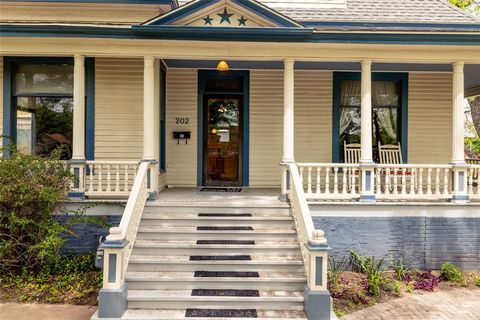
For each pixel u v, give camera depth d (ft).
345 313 17.38
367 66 23.24
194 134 29.84
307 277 16.72
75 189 22.41
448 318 16.96
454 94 23.49
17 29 21.85
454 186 22.88
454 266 22.27
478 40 22.58
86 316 16.33
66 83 25.93
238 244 19.35
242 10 22.59
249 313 15.96
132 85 26.43
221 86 30.01
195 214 21.61
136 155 26.50
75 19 26.68
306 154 29.78
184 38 22.34
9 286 18.99
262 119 29.96
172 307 16.25
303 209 18.86
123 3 26.08
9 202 19.62
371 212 22.53
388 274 21.79
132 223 18.65
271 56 23.11
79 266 20.94
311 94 29.71
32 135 26.14
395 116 30.01
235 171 30.35
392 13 28.76
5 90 25.39
